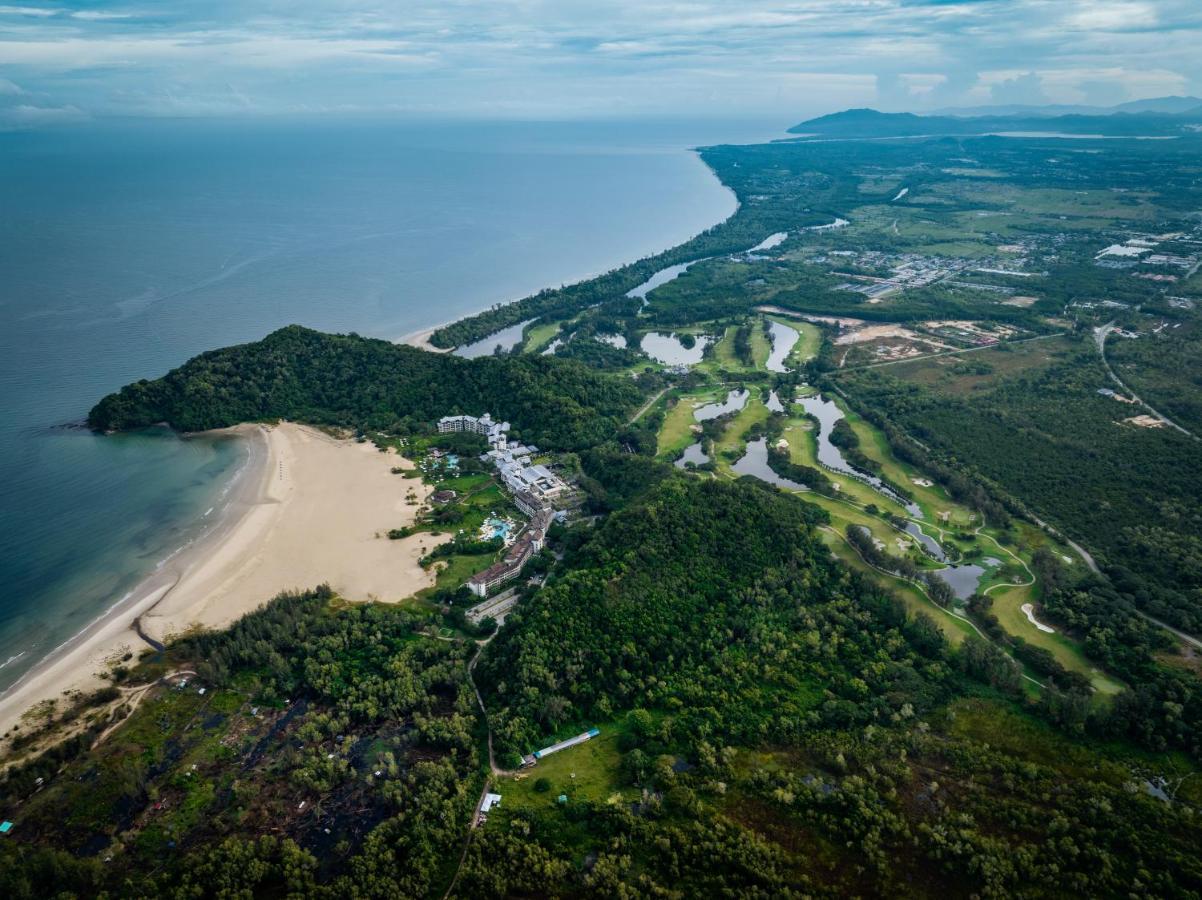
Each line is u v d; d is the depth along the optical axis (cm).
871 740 17988
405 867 15500
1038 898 14462
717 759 17762
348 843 16225
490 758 18300
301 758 18088
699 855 15338
